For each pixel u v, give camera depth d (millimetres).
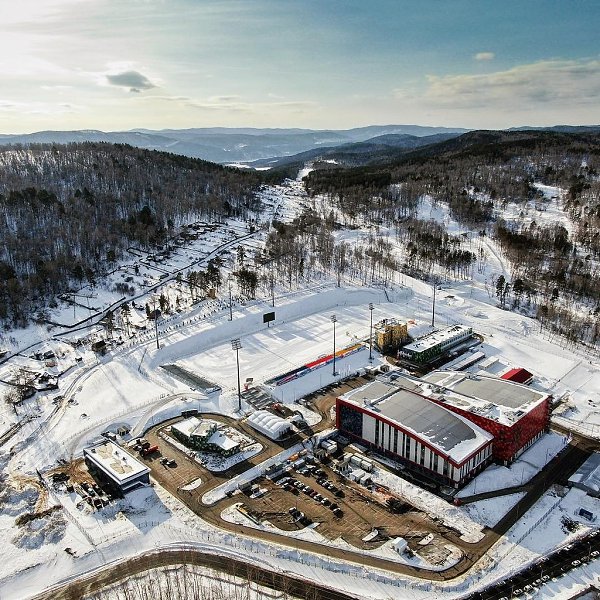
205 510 91625
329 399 127562
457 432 101750
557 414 121125
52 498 95062
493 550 82375
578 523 88125
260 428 114125
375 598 74188
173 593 74000
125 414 121250
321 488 97062
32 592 76562
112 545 84188
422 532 86062
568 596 74250
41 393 134625
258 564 80062
